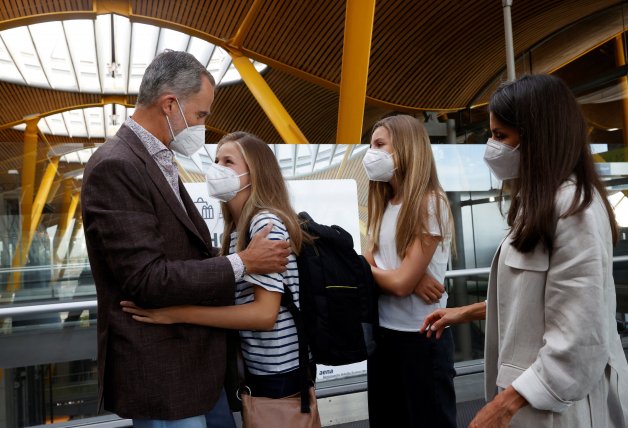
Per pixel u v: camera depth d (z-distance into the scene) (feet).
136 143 5.13
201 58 65.10
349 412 11.49
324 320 5.41
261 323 5.09
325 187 11.98
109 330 4.91
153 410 4.77
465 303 12.44
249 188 5.82
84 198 4.79
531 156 4.24
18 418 15.70
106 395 4.99
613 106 39.91
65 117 82.94
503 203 12.75
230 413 5.70
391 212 7.08
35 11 48.03
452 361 6.74
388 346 6.83
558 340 3.93
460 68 58.85
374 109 70.95
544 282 4.18
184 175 11.19
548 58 58.75
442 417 6.47
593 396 4.15
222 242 6.32
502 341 4.46
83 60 67.41
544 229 4.06
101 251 4.80
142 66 69.00
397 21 51.42
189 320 4.91
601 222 4.04
